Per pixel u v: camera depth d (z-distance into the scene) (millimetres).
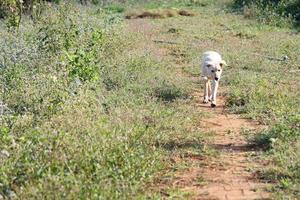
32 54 19031
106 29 26219
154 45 28578
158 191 10617
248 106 16938
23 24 25703
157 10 41844
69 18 23125
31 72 17484
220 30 34344
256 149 13125
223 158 12508
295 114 15367
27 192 9531
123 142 11914
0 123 13039
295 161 11703
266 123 15312
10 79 16734
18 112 14539
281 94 17922
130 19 40000
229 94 18844
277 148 12734
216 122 15688
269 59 25172
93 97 15648
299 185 10586
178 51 27406
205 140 13836
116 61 21984
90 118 13539
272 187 10688
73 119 13211
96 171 10344
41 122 13250
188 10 43125
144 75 20438
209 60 17906
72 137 11805
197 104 17891
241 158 12500
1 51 19125
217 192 10617
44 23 22688
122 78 19484
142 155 11508
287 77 21312
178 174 11594
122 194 9773
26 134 12109
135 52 24703
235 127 15125
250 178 11305
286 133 13453
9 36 21031
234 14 41312
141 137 12852
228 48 27781
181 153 12711
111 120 13703
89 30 23484
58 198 9320
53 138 11383
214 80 17672
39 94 15438
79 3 44125
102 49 22812
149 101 17047
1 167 10383
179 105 17078
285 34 32875
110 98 16766
